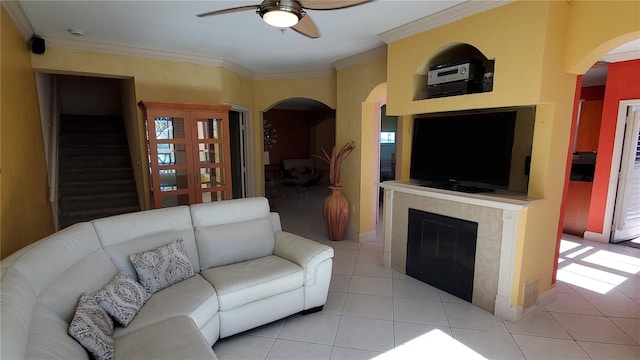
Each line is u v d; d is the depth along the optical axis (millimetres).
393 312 2842
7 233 2385
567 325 2621
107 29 3361
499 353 2299
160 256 2438
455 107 2885
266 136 10516
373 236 4965
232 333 2428
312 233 5266
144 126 4258
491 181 2916
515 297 2646
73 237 2117
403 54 3326
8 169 2500
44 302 1670
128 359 1653
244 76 5297
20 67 3061
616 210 4473
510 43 2482
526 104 2441
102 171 5617
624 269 3666
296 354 2309
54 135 5160
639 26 2131
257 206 3232
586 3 2389
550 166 2633
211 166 4289
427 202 3299
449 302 3004
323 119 10812
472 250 2920
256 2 2697
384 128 10320
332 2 1906
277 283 2574
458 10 2746
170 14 2941
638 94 4094
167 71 4316
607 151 4406
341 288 3297
